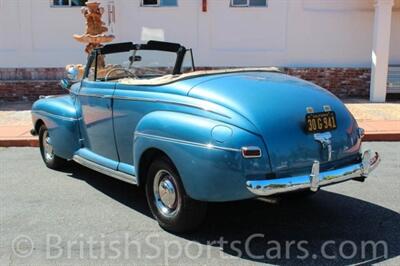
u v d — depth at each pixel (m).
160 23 13.12
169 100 4.60
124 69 5.97
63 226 4.90
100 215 5.18
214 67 13.25
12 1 13.02
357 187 6.08
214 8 13.06
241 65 13.29
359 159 4.68
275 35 13.17
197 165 4.11
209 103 4.32
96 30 10.83
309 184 4.14
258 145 4.04
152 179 4.74
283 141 4.12
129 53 5.97
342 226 4.82
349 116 4.70
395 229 4.74
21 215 5.22
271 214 5.16
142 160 4.78
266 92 4.44
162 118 4.49
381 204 5.46
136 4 13.05
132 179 5.04
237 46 13.24
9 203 5.62
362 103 12.25
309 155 4.23
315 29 13.16
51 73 13.29
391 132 9.05
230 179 4.00
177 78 4.79
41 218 5.12
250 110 4.16
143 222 4.96
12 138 8.80
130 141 5.09
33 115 7.11
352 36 13.20
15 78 13.29
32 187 6.23
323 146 4.31
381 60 12.30
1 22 13.10
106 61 5.88
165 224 4.67
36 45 13.23
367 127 9.47
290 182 4.07
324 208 5.33
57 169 7.05
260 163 4.02
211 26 13.14
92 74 5.95
